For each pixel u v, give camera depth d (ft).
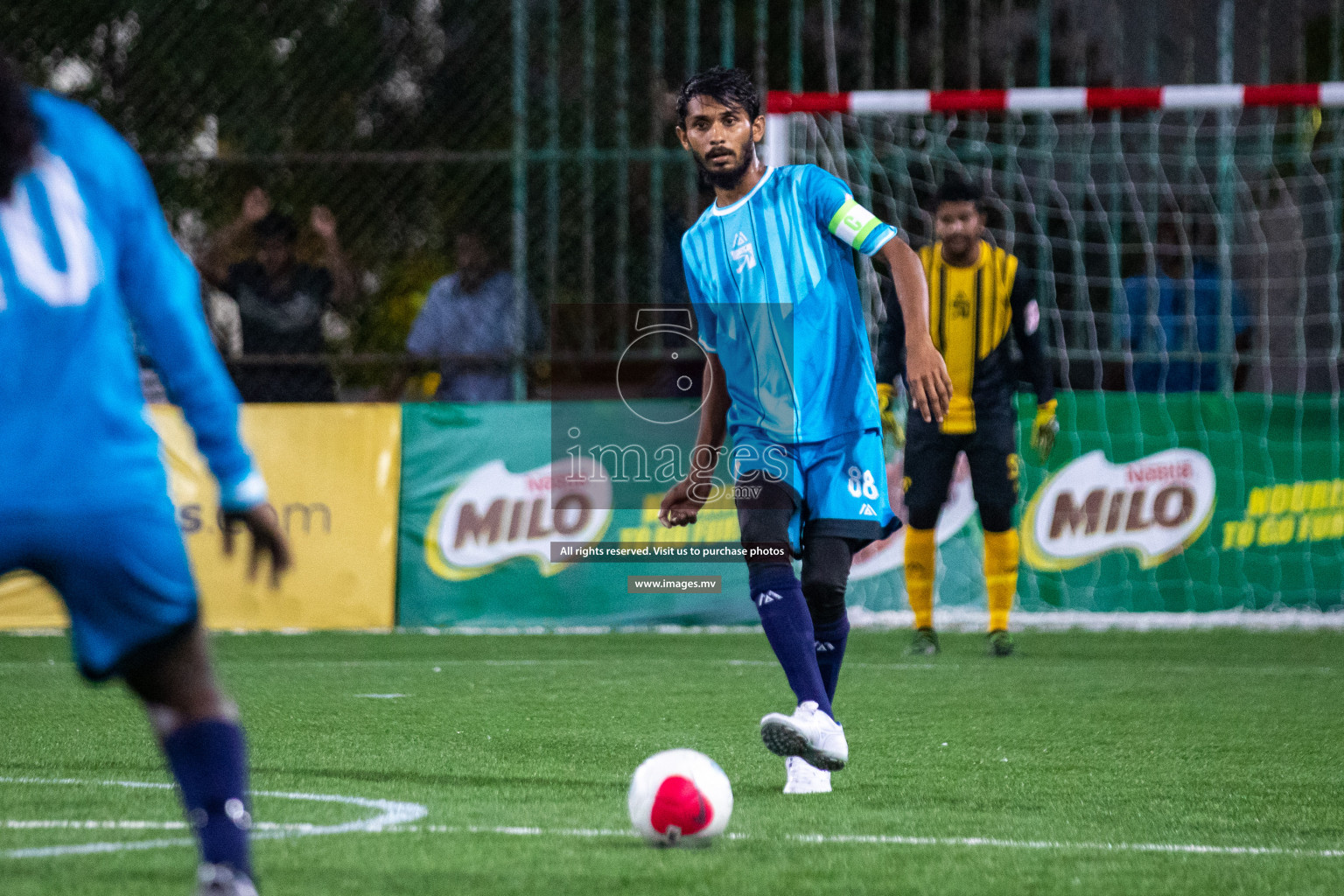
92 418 24.14
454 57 116.57
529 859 34.17
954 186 86.99
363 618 105.40
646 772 36.42
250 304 112.68
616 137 116.78
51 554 24.09
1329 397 108.68
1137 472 109.09
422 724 60.49
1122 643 97.86
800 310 46.06
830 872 33.30
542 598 106.52
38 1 113.60
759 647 95.55
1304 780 48.34
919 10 127.13
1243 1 130.93
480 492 106.93
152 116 114.73
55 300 23.70
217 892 26.13
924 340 44.65
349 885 31.27
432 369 114.62
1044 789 46.11
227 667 83.92
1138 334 122.93
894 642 98.63
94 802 41.73
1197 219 124.88
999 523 90.33
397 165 115.65
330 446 106.73
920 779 48.08
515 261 112.06
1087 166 127.24
